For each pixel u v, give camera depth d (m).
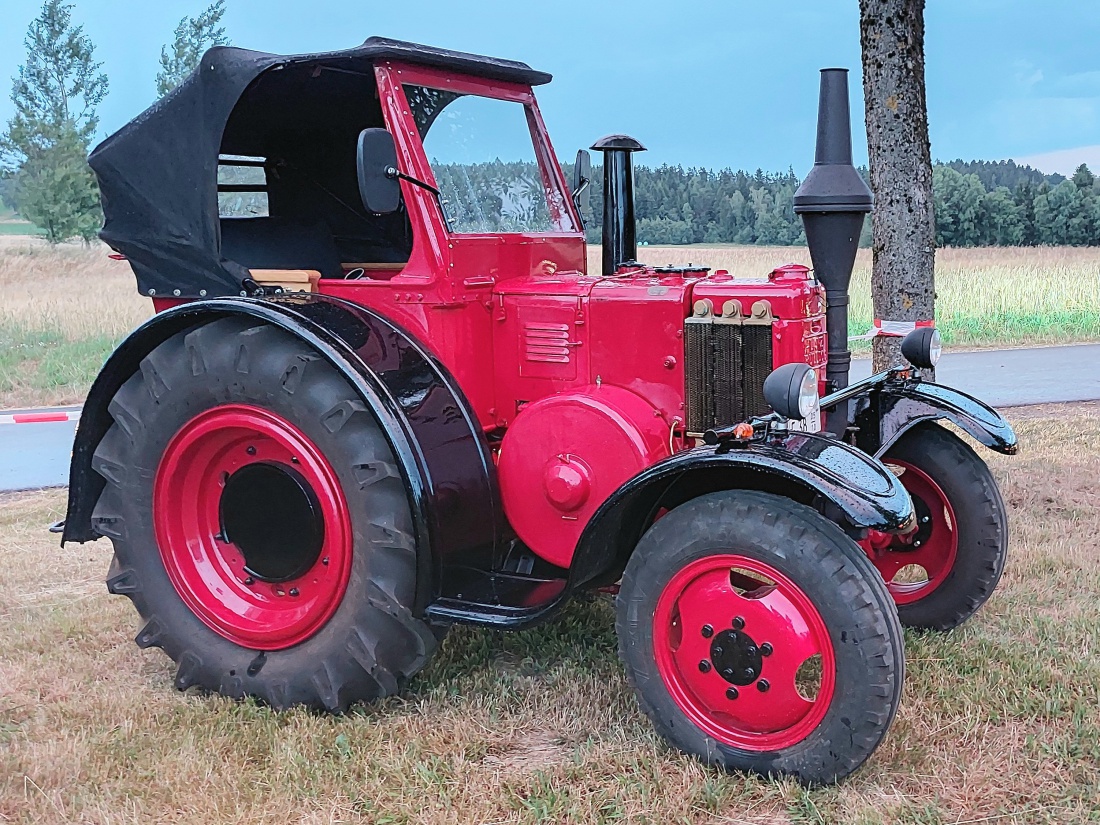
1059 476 5.95
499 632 3.92
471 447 3.23
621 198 3.98
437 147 3.58
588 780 2.79
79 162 27.39
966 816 2.57
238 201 4.34
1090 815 2.55
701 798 2.68
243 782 2.80
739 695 2.76
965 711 3.10
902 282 5.61
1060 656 3.49
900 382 3.86
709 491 3.12
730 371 3.21
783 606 2.67
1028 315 16.38
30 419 7.84
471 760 2.95
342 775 2.84
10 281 20.03
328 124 4.35
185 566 3.48
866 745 2.59
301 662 3.23
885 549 3.98
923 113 5.54
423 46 3.57
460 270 3.41
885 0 5.41
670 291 3.29
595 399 3.26
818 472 2.62
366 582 3.08
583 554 2.89
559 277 3.68
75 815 2.68
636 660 2.92
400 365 3.20
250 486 3.37
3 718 3.27
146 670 3.69
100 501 3.58
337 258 4.57
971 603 3.72
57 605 4.38
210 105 3.44
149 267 3.70
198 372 3.28
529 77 3.99
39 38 29.02
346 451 3.08
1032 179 40.22
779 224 24.89
